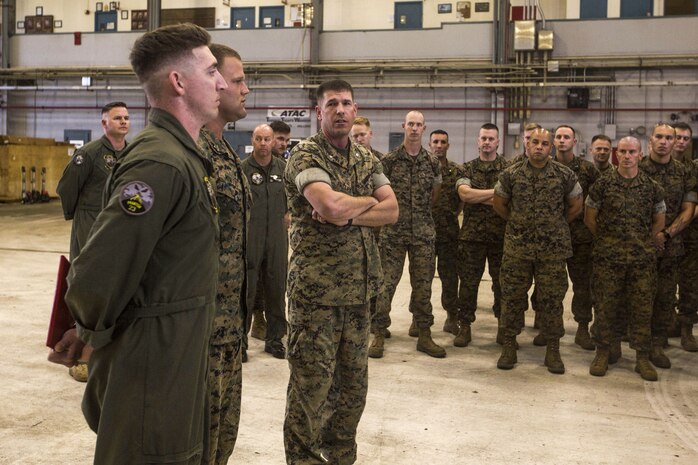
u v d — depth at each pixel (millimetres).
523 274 4750
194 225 1753
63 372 4543
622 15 16484
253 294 4840
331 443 2926
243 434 3553
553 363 4754
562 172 4672
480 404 4102
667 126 5105
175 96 1816
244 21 19078
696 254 5414
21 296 6938
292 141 16672
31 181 17781
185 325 1729
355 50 16953
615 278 4664
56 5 19906
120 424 1682
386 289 5043
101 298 1621
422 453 3375
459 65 16172
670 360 5121
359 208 2719
